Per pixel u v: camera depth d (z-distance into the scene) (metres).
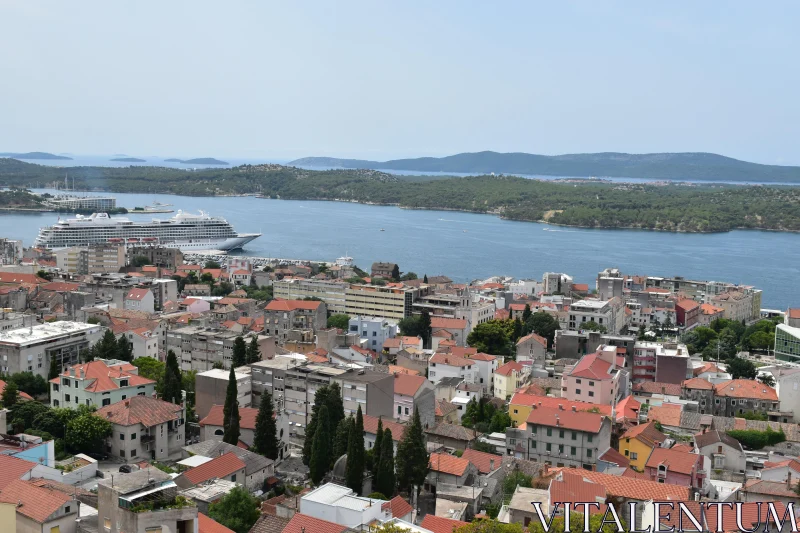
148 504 100.06
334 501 123.19
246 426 187.00
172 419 180.50
